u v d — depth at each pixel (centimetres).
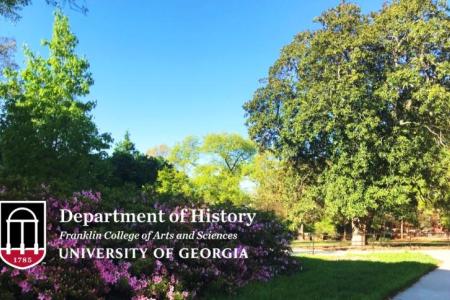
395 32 2530
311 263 1329
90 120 1897
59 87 1912
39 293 526
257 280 883
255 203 4038
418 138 2544
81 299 560
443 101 2355
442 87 2403
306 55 2769
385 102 2544
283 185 3400
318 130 2541
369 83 2552
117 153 4419
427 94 2403
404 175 2520
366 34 2547
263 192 3978
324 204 2900
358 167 2520
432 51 2517
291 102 2730
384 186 2559
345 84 2475
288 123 2677
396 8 2562
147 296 632
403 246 2702
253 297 743
